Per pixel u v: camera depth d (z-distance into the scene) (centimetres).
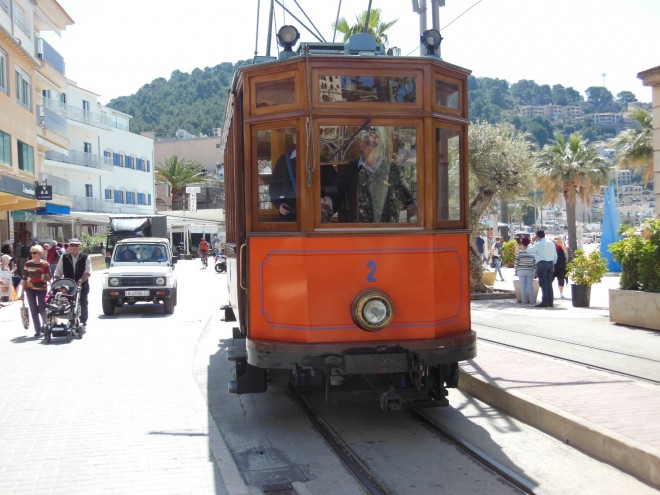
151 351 1175
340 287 632
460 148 698
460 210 696
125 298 1716
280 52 725
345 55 638
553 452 586
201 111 13575
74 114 5047
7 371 995
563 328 1177
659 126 1666
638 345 991
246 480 543
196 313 1781
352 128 639
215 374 972
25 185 2550
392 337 639
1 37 2528
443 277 659
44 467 574
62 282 1315
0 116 2506
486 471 550
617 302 1210
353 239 633
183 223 5444
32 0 3159
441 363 639
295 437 662
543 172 3912
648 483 508
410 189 650
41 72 3294
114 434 671
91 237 4297
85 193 5291
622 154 3145
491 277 2145
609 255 2973
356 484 531
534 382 755
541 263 1562
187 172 6488
